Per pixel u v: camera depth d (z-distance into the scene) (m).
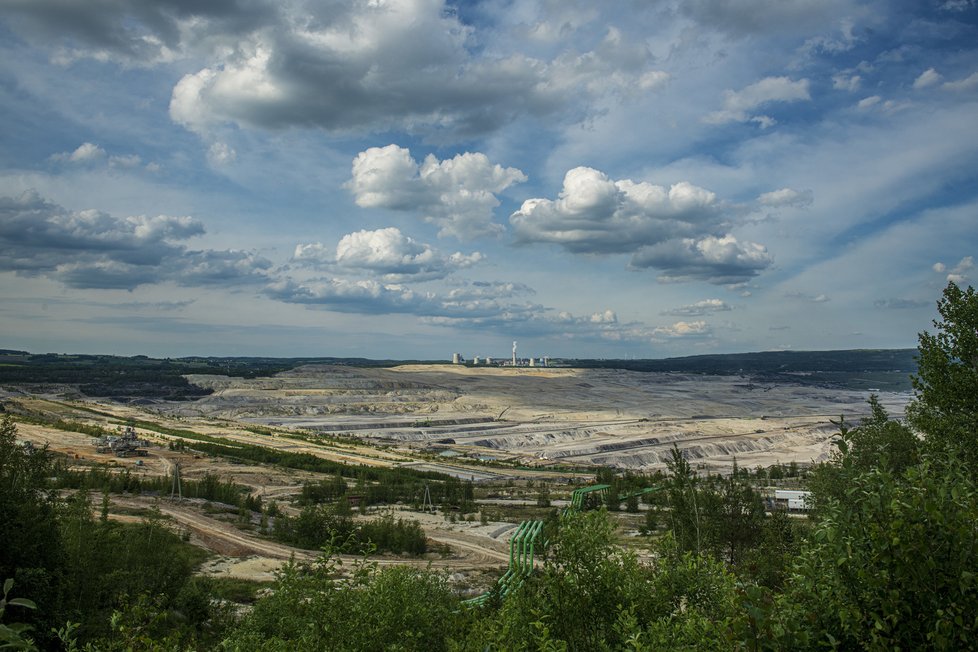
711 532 40.88
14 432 34.03
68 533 37.44
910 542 6.78
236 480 142.38
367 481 157.50
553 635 10.91
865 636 7.01
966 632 6.36
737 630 7.28
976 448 24.91
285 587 12.88
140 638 12.89
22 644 6.43
